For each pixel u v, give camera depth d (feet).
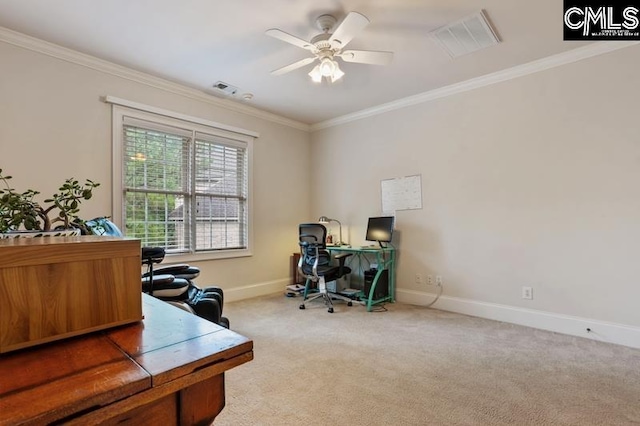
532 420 5.74
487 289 11.69
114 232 6.80
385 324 10.91
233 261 14.17
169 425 2.04
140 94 11.42
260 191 15.26
